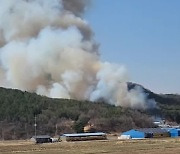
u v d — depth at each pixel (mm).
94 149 85625
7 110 184750
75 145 99938
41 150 84750
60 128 172250
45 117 183375
